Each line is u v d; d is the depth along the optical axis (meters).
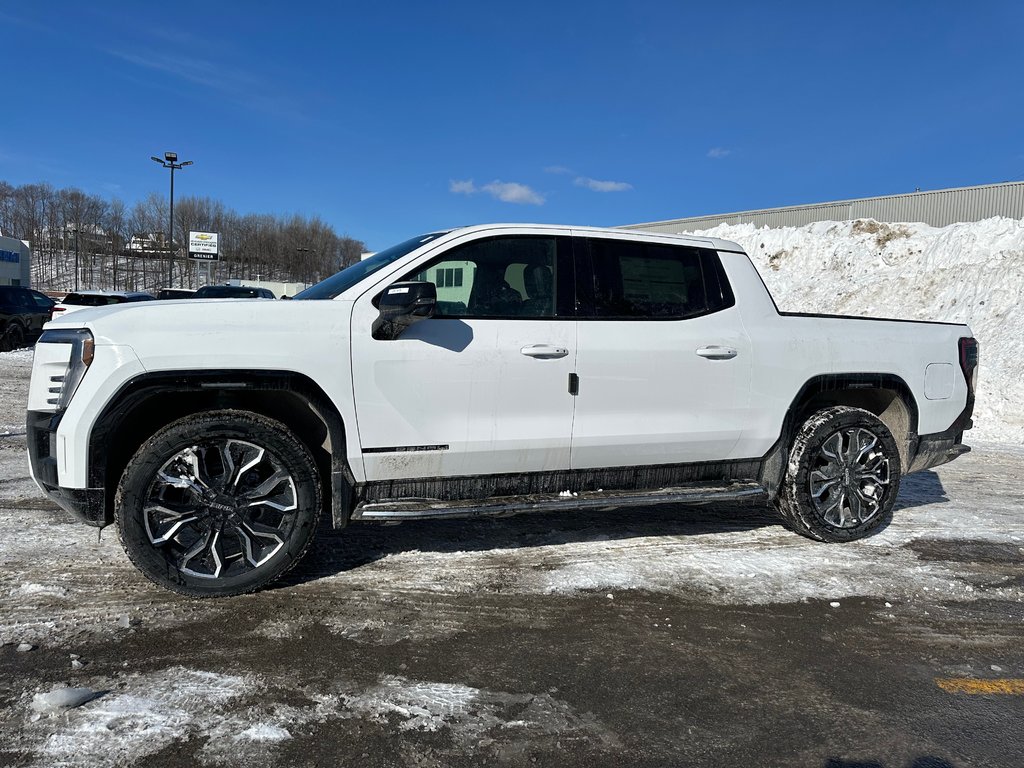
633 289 3.92
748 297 4.19
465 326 3.53
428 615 3.26
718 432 4.02
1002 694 2.75
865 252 17.48
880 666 2.95
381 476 3.48
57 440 3.05
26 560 3.71
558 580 3.72
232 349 3.17
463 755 2.25
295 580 3.60
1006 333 11.34
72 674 2.63
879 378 4.40
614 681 2.74
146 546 3.15
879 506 4.43
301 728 2.35
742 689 2.72
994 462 7.38
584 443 3.75
